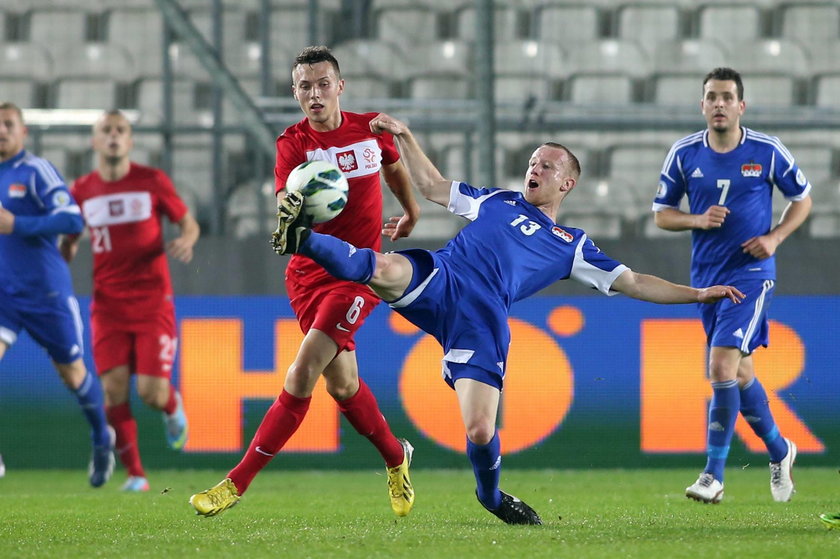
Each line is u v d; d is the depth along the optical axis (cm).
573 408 3306
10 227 2727
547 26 4503
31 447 3338
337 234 1977
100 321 3083
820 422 3272
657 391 3303
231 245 3316
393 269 1592
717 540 1491
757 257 2364
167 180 3103
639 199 3997
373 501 2375
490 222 1739
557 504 2231
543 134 4050
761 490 2670
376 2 4531
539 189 1781
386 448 1922
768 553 1345
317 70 1898
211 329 3303
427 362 3319
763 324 2398
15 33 4556
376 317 3322
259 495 2566
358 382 1923
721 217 2322
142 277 3094
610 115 4047
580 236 1775
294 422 1811
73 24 4531
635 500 2344
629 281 1750
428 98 4356
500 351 1670
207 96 4366
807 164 3959
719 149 2402
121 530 1714
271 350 3306
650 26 4503
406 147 1809
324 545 1448
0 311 2858
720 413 2303
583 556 1318
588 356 3309
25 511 2139
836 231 3903
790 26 4469
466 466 3303
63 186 2823
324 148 1952
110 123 3036
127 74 4412
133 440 2941
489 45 3284
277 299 3309
